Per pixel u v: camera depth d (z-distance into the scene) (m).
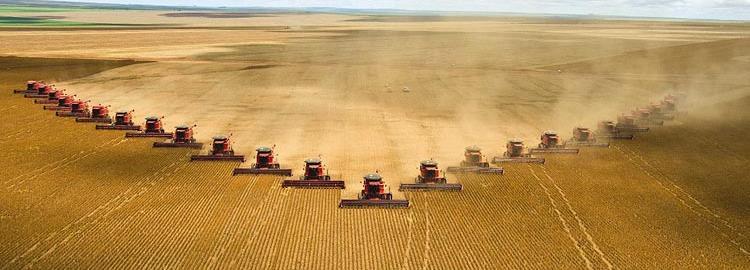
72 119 61.56
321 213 36.75
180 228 33.94
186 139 52.03
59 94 71.81
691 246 32.62
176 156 48.91
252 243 32.09
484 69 109.62
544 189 42.22
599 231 34.62
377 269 29.38
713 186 43.34
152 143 52.81
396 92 83.06
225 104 72.06
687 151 52.97
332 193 40.47
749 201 40.09
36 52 118.75
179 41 158.12
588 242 33.03
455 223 35.59
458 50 146.25
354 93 81.50
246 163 47.22
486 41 177.38
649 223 35.94
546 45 164.00
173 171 44.78
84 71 95.31
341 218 35.97
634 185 43.47
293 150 51.91
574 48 154.75
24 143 51.72
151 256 30.20
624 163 49.25
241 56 124.00
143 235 32.81
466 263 30.22
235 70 101.25
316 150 52.06
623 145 55.06
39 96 72.75
